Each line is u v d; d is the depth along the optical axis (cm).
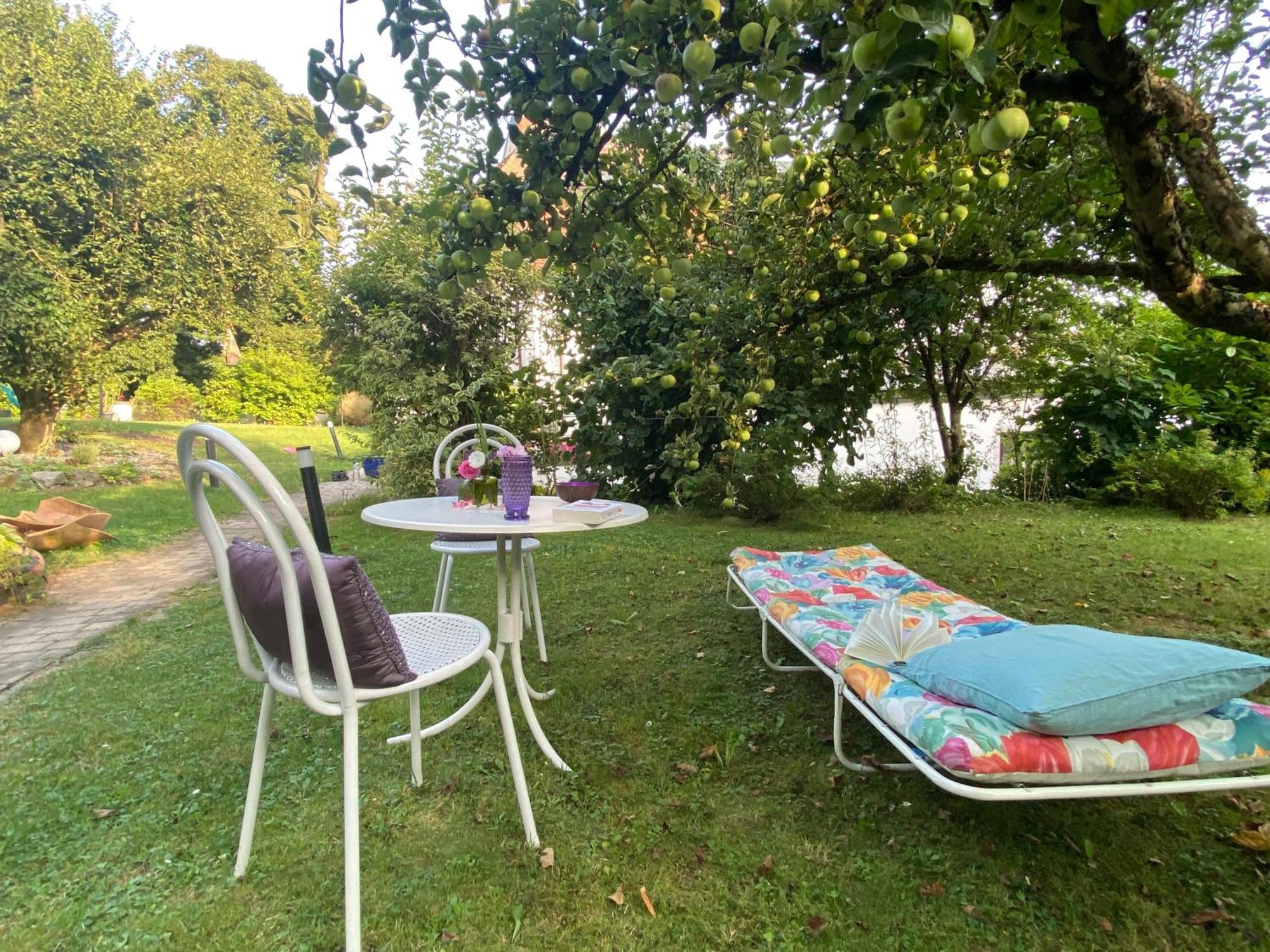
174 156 973
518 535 189
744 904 153
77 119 880
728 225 308
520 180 151
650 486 747
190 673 292
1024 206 253
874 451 795
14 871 167
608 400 684
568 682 275
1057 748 141
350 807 139
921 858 167
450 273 154
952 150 191
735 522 640
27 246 846
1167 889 155
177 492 867
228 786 202
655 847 172
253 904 154
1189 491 670
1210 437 729
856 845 173
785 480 634
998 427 865
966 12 101
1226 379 753
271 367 1894
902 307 569
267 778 206
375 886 159
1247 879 157
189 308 1027
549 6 130
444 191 156
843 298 305
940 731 147
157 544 594
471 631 187
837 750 199
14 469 855
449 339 733
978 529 602
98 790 201
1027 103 171
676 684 272
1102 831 176
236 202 1051
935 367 810
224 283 1059
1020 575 435
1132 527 605
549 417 682
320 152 140
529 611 337
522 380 417
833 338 588
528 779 204
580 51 140
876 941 142
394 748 222
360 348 741
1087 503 755
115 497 815
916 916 149
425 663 167
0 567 405
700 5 112
